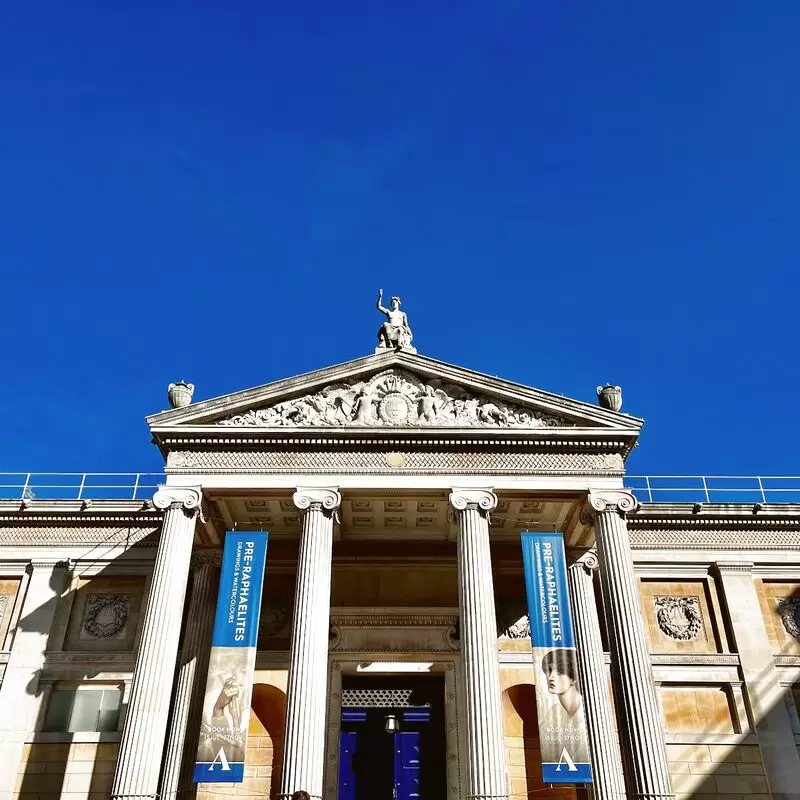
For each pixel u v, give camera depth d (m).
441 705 37.91
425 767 36.69
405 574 40.00
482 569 30.97
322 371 35.03
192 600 37.28
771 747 35.84
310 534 31.70
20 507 41.19
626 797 29.58
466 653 29.45
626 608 30.50
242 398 34.28
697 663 37.91
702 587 40.28
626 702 29.03
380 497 34.19
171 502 32.22
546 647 29.39
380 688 38.28
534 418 34.44
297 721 27.98
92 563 40.69
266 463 33.31
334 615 38.75
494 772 27.16
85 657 38.41
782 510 40.56
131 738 27.88
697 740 36.28
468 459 33.50
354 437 33.50
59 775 35.84
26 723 36.81
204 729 27.91
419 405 34.81
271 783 36.19
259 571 30.92
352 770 36.53
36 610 39.47
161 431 33.34
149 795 27.30
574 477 33.19
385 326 37.50
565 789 35.94
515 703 37.56
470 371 35.16
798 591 40.16
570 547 37.47
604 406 35.66
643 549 40.50
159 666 29.25
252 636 29.58
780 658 38.06
